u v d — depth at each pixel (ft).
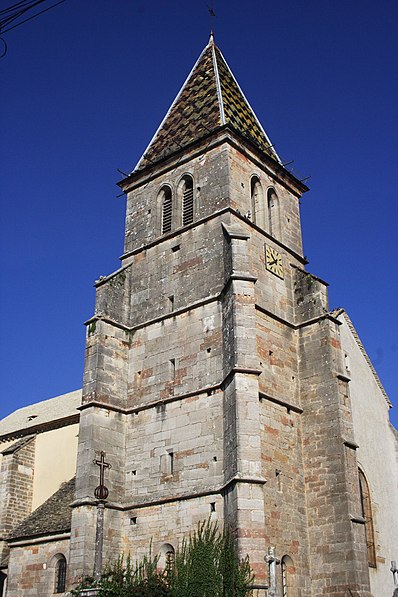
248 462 116.57
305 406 139.95
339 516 127.03
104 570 125.59
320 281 149.79
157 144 175.11
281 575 120.06
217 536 118.52
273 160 165.78
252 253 147.84
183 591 114.01
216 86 173.37
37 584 139.95
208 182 154.61
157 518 129.59
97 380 142.10
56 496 164.14
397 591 122.52
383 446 163.12
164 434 136.36
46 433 187.32
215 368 133.59
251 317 129.59
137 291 156.46
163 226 161.48
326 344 142.20
